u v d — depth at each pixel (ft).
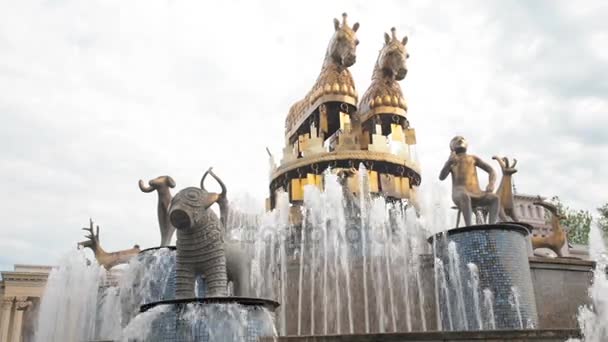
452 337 25.88
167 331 26.66
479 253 39.19
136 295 40.93
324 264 47.37
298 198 59.77
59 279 58.95
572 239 119.75
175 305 27.09
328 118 68.80
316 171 60.29
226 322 26.43
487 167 44.93
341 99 64.49
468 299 38.70
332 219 53.93
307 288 46.50
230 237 36.60
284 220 56.13
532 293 39.09
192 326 26.32
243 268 34.53
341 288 45.91
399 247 50.90
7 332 110.32
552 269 42.83
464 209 43.16
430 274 42.80
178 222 30.68
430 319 41.57
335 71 66.54
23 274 113.70
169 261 40.88
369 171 59.26
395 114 65.77
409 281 44.24
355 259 47.73
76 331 54.08
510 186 48.21
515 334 26.13
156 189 46.52
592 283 43.32
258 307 27.55
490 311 37.47
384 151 60.44
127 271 42.16
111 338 45.39
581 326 40.01
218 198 32.37
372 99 66.90
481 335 25.99
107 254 55.01
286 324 45.37
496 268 38.29
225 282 31.04
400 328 43.06
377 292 45.37
